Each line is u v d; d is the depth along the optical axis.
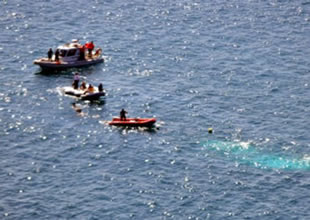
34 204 119.31
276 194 123.50
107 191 123.31
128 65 176.75
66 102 155.88
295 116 152.12
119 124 146.62
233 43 192.50
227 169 130.88
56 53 175.00
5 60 175.88
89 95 156.62
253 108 155.50
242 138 142.38
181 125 147.62
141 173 129.25
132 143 140.00
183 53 184.75
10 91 159.38
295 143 140.50
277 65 178.62
